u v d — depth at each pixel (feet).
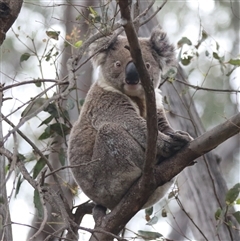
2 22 26.12
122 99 33.47
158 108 34.06
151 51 35.29
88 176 31.86
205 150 27.45
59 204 24.38
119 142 31.17
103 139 31.48
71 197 38.01
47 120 33.27
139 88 33.58
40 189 22.52
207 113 66.90
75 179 32.94
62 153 34.14
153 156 26.20
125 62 33.76
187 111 37.37
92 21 30.76
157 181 27.73
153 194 31.60
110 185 31.27
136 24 30.71
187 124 40.93
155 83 35.27
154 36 35.73
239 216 31.17
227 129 26.50
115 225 28.14
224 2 71.10
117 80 33.81
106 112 32.94
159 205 52.34
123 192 31.19
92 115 33.47
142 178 27.48
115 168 31.09
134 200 27.94
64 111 33.86
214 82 67.21
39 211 25.00
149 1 41.96
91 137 32.83
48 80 22.94
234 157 68.18
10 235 24.17
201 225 40.42
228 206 30.91
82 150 32.55
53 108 32.99
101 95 33.83
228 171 66.49
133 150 30.91
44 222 19.61
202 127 41.45
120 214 28.12
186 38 37.65
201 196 40.68
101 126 31.96
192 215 41.01
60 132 33.91
